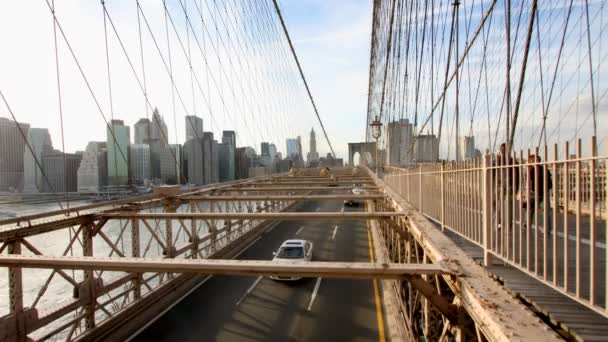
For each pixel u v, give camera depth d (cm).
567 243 274
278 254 1513
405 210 803
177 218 851
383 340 902
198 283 1348
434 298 339
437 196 729
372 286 1298
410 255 704
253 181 2450
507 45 818
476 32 1089
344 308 1108
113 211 910
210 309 1107
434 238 471
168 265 422
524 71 730
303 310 1098
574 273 397
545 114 768
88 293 827
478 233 487
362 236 2236
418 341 640
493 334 221
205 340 912
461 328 316
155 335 938
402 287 880
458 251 400
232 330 967
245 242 2044
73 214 802
